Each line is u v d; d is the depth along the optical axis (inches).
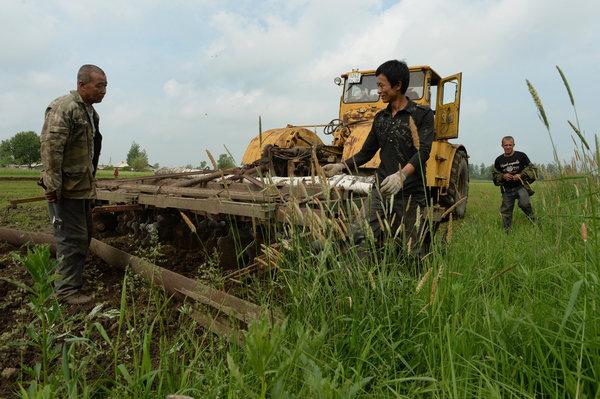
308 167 251.0
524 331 92.0
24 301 141.6
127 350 102.5
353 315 98.0
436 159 323.6
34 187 730.8
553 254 144.9
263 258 130.4
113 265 167.9
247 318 101.1
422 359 90.4
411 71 322.0
